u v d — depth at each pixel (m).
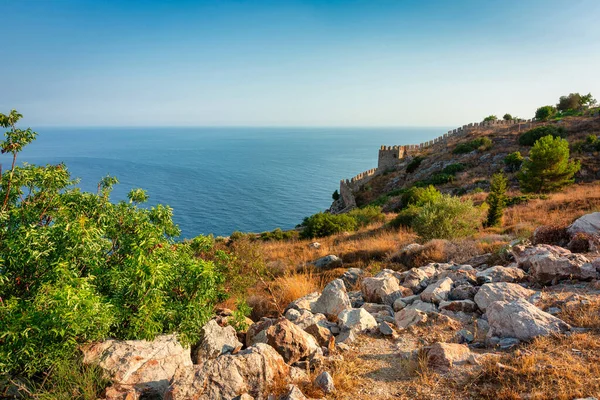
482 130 66.38
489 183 41.66
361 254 17.73
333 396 4.76
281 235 35.06
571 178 34.88
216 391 4.53
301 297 10.01
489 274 8.79
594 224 10.38
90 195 6.62
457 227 17.84
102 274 5.81
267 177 177.12
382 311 8.33
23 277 5.46
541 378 4.45
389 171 64.56
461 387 4.70
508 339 5.76
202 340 6.36
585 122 53.31
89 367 5.01
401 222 25.17
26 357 4.73
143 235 5.87
